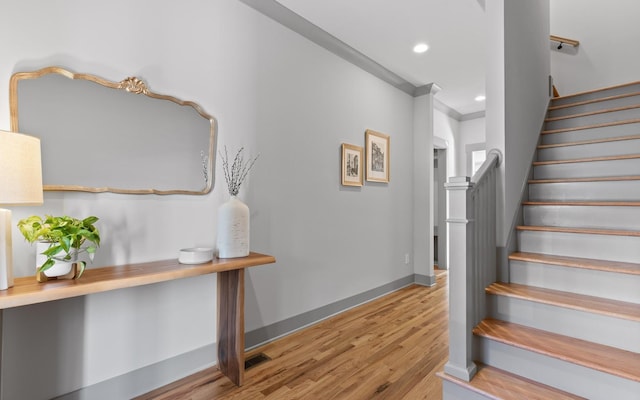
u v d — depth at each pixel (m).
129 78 1.82
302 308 2.80
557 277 1.94
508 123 2.20
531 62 2.73
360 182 3.42
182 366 2.03
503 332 1.74
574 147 2.69
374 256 3.63
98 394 1.71
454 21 2.76
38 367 1.54
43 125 1.56
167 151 1.98
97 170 1.72
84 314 1.68
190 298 2.08
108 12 1.76
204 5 2.16
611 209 2.11
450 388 1.67
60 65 1.61
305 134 2.84
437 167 5.34
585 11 4.10
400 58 3.44
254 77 2.44
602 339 1.58
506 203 2.16
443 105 4.95
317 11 2.63
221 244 1.96
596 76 4.01
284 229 2.66
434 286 4.18
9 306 1.15
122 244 1.81
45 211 1.58
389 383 1.92
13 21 1.49
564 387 1.50
